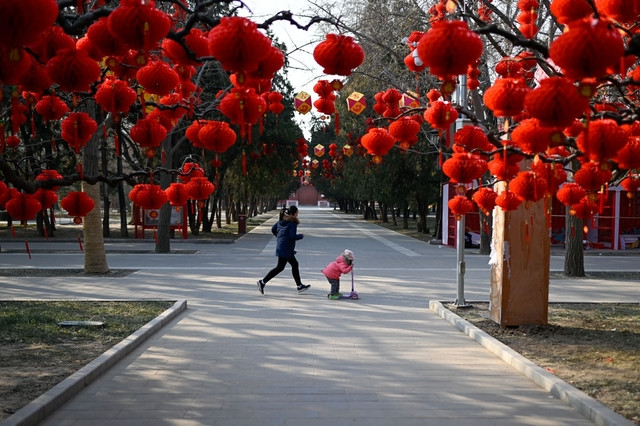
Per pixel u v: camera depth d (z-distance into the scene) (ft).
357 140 70.69
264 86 15.90
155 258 67.92
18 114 16.24
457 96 36.86
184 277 50.14
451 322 31.99
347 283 47.42
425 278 50.85
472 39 11.52
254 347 26.43
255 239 102.63
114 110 15.55
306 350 25.99
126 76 15.52
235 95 14.93
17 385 19.76
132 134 16.47
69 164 88.38
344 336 28.76
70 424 17.02
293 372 22.57
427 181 99.40
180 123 69.41
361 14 55.57
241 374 22.24
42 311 33.14
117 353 23.89
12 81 11.76
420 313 34.96
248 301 38.60
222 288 44.04
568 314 33.45
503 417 17.83
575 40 10.34
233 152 91.71
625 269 59.47
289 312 34.94
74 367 22.06
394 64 62.08
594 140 13.23
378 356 25.03
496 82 14.32
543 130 13.76
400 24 54.44
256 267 58.39
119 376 21.84
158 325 29.99
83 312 32.99
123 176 19.11
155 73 14.48
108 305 35.45
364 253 75.61
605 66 10.50
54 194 17.58
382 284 46.96
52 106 16.55
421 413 18.16
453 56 11.55
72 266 57.47
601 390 19.40
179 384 20.94
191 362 23.88
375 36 53.11
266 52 11.86
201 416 17.78
